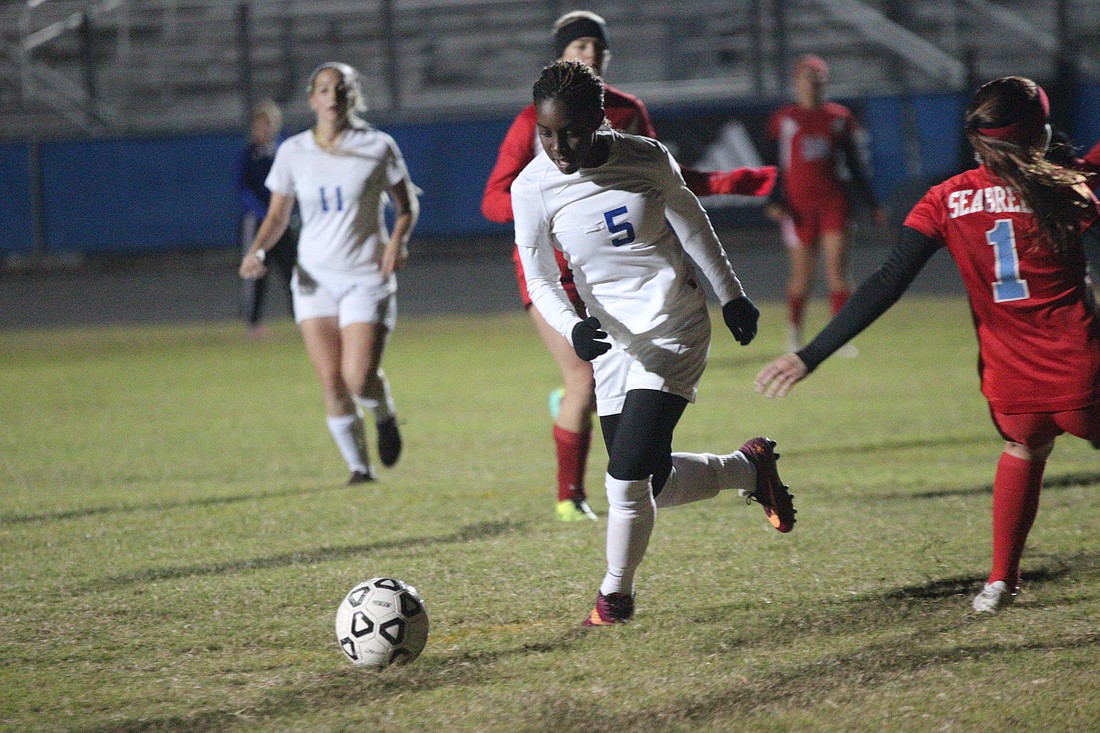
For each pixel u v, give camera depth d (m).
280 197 24.41
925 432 28.67
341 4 103.00
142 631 15.12
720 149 75.06
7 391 39.56
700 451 27.03
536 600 16.02
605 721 11.92
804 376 14.23
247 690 12.99
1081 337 13.99
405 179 24.38
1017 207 13.83
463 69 97.56
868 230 78.19
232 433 31.28
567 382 20.64
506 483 24.31
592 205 14.20
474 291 67.69
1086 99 73.25
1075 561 16.94
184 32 102.56
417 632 13.68
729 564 17.44
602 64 20.42
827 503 21.39
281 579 17.30
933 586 16.03
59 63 100.50
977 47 94.81
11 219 77.44
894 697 12.23
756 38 83.19
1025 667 12.88
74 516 21.94
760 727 11.66
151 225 77.38
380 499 22.89
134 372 43.44
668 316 14.52
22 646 14.62
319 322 24.44
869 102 74.94
